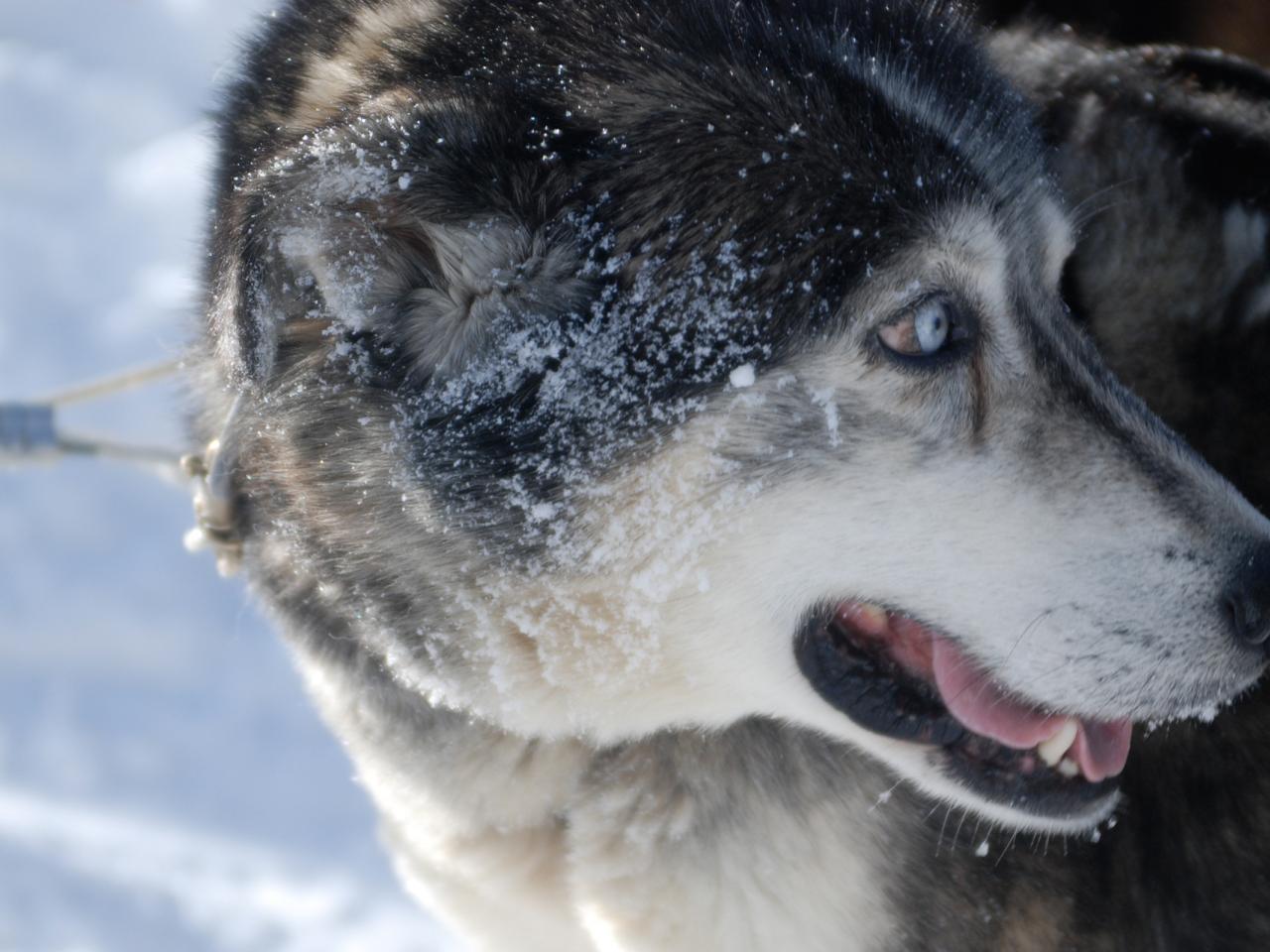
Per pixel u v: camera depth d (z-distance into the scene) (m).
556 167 2.51
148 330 7.52
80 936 4.91
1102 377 2.68
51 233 8.13
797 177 2.50
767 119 2.52
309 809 5.40
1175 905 2.91
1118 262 3.05
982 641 2.58
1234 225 2.99
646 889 2.88
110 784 5.50
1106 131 3.11
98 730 5.70
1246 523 2.54
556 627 2.59
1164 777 2.89
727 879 2.85
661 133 2.52
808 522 2.56
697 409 2.49
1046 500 2.55
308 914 4.95
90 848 5.23
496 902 3.09
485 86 2.53
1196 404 3.01
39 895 5.04
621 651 2.60
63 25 9.72
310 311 2.55
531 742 2.83
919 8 2.84
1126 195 3.05
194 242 3.11
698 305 2.48
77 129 8.91
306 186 2.38
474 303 2.52
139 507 6.53
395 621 2.67
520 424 2.51
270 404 2.64
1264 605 2.51
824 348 2.50
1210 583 2.51
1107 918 2.91
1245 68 3.34
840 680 2.68
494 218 2.48
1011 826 2.83
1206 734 2.87
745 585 2.58
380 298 2.51
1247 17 4.16
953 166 2.55
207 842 5.27
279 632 3.01
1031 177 2.68
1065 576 2.54
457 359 2.53
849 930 2.86
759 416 2.51
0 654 5.95
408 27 2.73
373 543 2.63
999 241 2.58
